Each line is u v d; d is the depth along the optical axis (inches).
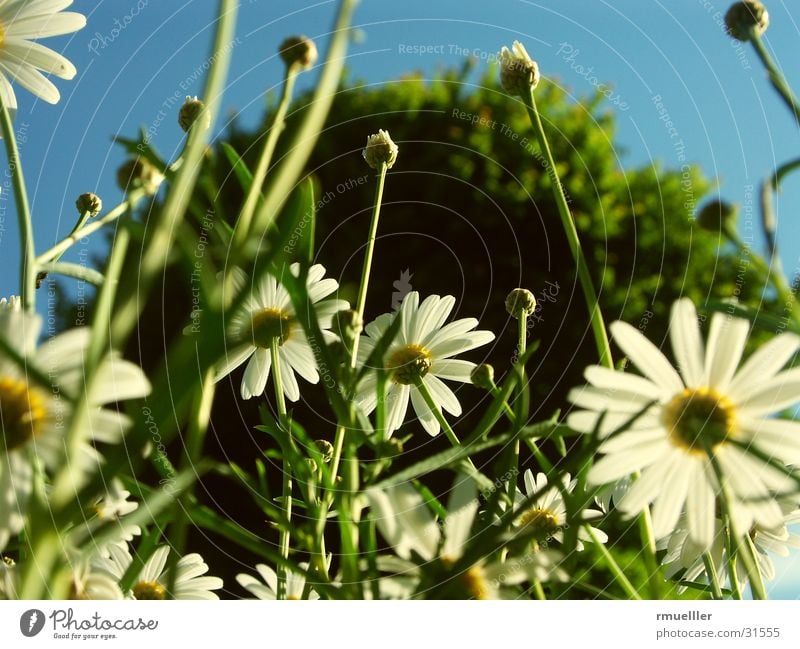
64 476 8.4
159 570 11.4
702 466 10.3
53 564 8.9
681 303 10.6
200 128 9.0
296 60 9.7
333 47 8.9
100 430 8.3
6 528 8.7
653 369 10.5
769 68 11.1
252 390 13.1
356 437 9.7
